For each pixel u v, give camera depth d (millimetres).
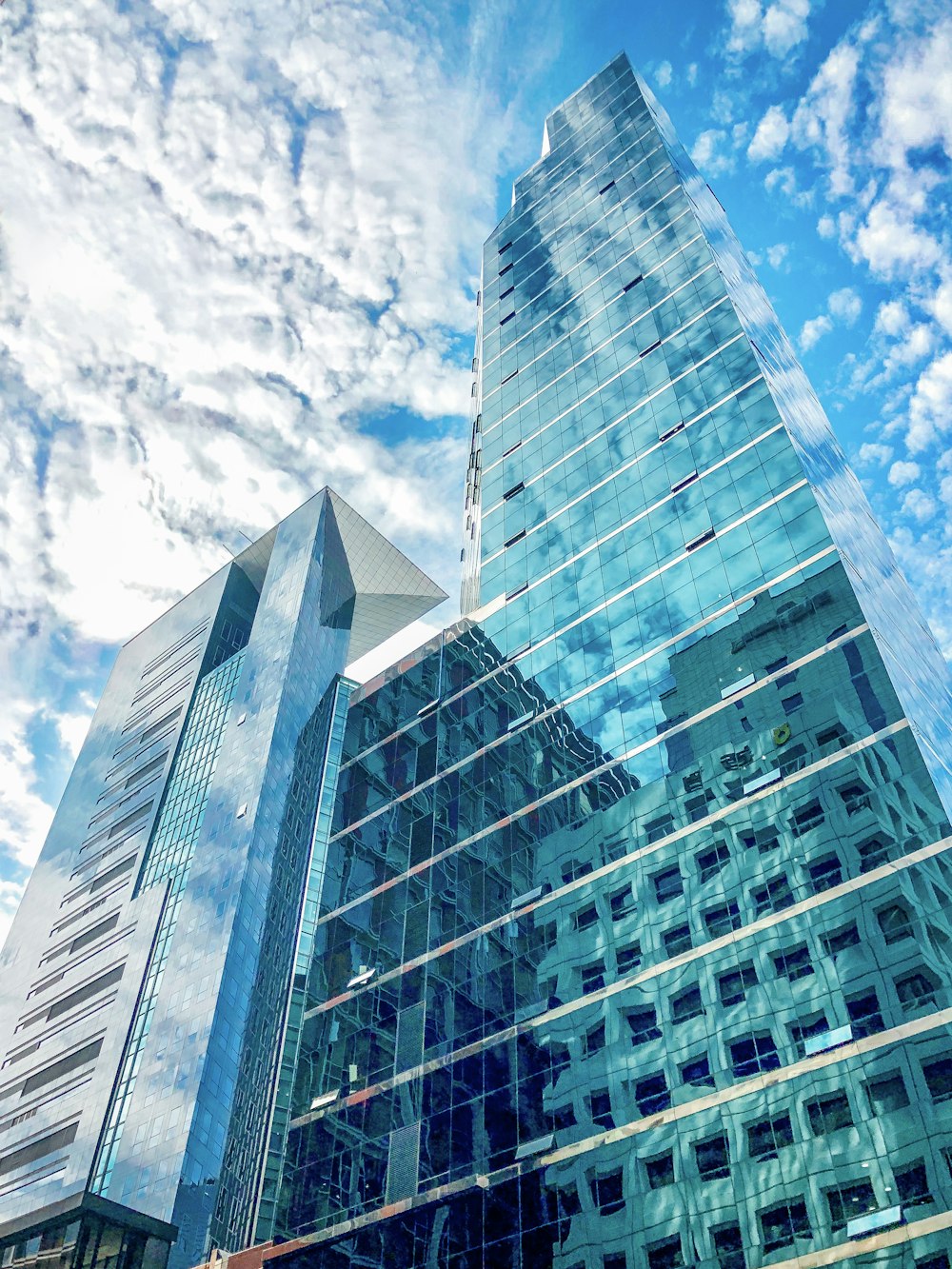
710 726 60719
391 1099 60531
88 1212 63156
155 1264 64062
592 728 67812
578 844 62375
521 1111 53344
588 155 130875
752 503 71062
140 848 136250
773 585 64625
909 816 48438
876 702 53969
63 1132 106125
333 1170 59906
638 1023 51656
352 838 79750
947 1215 37312
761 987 48250
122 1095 104562
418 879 71688
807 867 50594
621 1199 46406
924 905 45312
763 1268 40469
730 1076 46531
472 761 75750
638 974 53500
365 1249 54750
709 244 99250
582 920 58531
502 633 82500
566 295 112750
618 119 131375
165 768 145625
